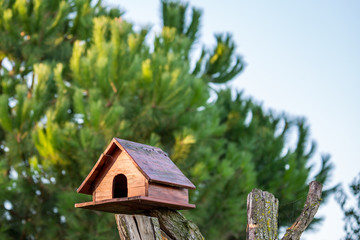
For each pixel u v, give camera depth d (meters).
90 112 8.66
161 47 11.10
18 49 11.06
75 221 9.00
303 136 12.99
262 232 2.62
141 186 2.84
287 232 2.66
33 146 9.59
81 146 8.77
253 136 13.45
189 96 10.30
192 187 2.96
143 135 10.34
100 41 9.70
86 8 11.87
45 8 11.18
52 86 10.74
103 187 3.08
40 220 10.01
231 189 10.52
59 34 11.77
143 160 2.94
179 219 2.77
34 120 9.32
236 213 10.17
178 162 9.47
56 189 9.22
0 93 11.13
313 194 2.73
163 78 9.19
